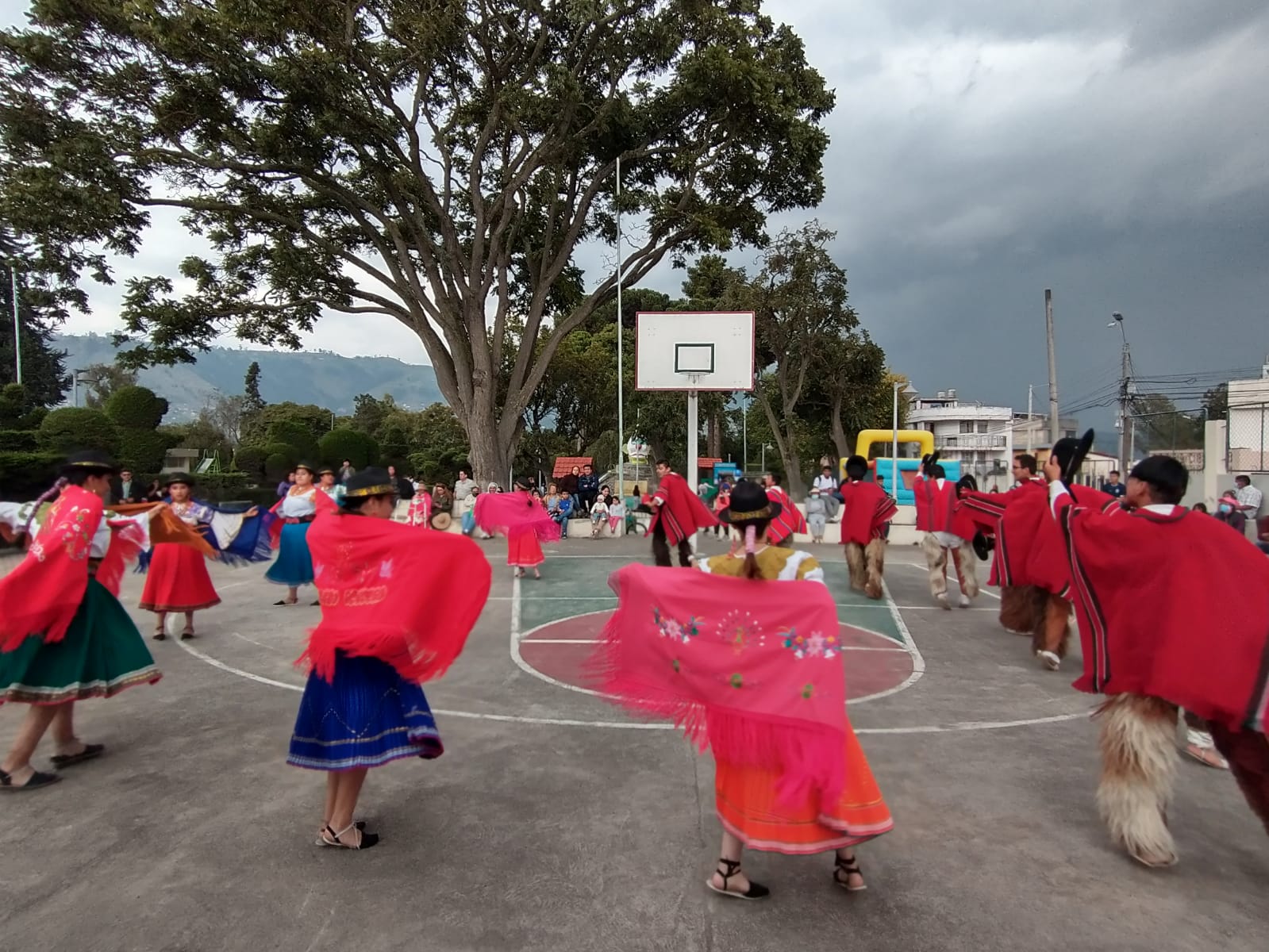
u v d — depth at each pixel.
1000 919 3.09
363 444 29.61
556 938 2.96
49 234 17.55
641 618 3.41
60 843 3.69
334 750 3.47
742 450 62.44
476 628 8.65
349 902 3.19
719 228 20.56
